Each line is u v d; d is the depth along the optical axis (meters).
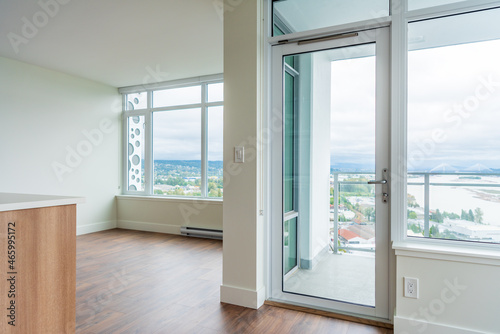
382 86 2.12
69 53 3.80
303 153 2.39
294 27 2.37
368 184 2.18
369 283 2.18
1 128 3.90
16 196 1.48
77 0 2.58
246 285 2.33
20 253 1.21
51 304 1.31
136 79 4.97
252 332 1.96
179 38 3.38
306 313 2.22
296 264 2.40
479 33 1.87
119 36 3.33
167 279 2.96
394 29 2.03
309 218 2.37
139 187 5.49
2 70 3.91
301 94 2.39
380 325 2.04
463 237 1.92
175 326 2.04
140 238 4.70
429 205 1.99
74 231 1.41
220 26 3.11
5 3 2.63
